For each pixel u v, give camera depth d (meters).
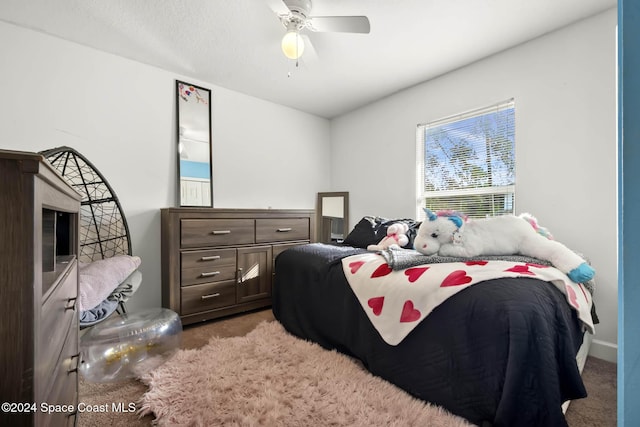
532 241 1.53
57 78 2.10
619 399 0.43
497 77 2.32
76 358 1.07
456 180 2.67
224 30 2.03
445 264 1.48
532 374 1.00
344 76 2.73
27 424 0.51
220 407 1.25
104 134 2.29
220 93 2.95
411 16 1.87
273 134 3.38
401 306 1.40
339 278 1.81
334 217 3.72
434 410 1.20
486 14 1.85
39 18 1.89
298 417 1.18
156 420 1.20
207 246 2.43
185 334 2.15
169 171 2.62
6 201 0.52
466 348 1.16
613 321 1.79
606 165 1.82
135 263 2.00
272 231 2.85
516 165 2.22
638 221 0.42
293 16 1.71
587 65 1.89
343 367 1.57
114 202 2.27
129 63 2.41
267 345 1.85
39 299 0.55
